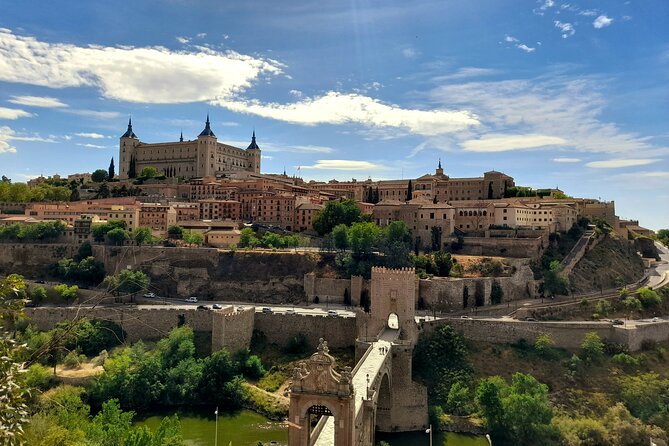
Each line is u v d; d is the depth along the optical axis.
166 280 190.62
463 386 126.31
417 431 114.81
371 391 79.62
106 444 76.44
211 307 155.25
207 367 129.25
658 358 141.62
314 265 187.25
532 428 107.88
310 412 64.88
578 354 139.50
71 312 151.00
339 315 147.62
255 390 126.62
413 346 131.75
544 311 157.00
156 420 115.38
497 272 180.25
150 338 148.50
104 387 119.25
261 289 184.75
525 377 119.00
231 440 105.19
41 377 115.69
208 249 195.12
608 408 120.00
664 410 117.38
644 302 171.75
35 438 64.06
